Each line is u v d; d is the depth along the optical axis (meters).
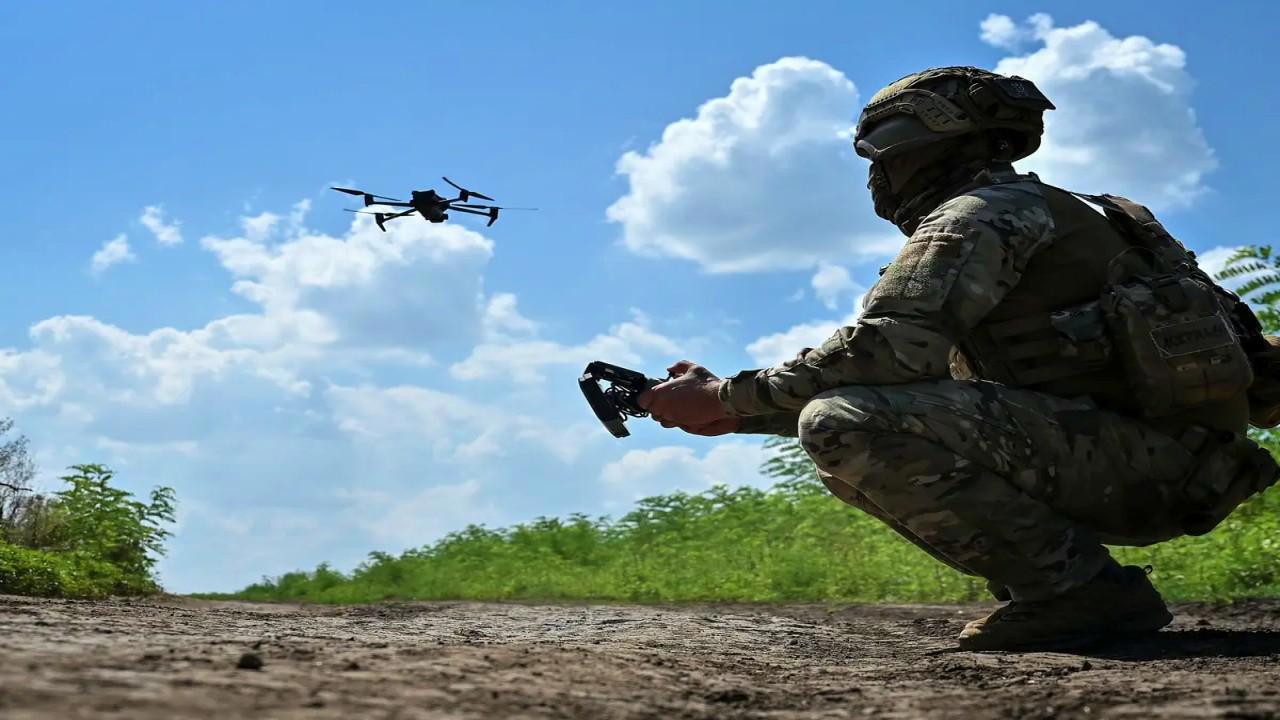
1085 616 3.56
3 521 9.44
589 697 2.35
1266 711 2.22
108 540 9.90
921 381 3.52
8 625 2.96
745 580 10.17
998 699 2.55
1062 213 3.67
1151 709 2.31
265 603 9.52
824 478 3.91
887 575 9.16
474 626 5.04
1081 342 3.53
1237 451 3.68
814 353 3.65
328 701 2.00
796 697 2.67
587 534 15.04
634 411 3.97
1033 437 3.51
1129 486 3.60
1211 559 7.06
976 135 3.83
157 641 2.74
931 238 3.56
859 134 4.06
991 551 3.53
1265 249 8.43
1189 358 3.45
